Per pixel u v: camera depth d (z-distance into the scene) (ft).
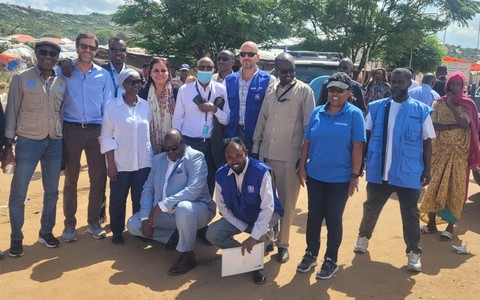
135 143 15.65
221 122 16.12
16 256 14.65
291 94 14.56
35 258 14.67
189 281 13.51
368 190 15.14
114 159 15.61
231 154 13.00
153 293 12.69
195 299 12.44
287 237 14.99
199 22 90.48
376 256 15.65
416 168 13.92
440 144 17.20
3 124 14.30
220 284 13.37
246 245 13.20
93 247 15.79
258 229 13.28
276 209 14.10
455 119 16.97
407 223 14.33
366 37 95.66
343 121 13.17
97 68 16.14
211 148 16.26
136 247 15.96
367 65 110.32
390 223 19.01
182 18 89.56
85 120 15.72
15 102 14.10
